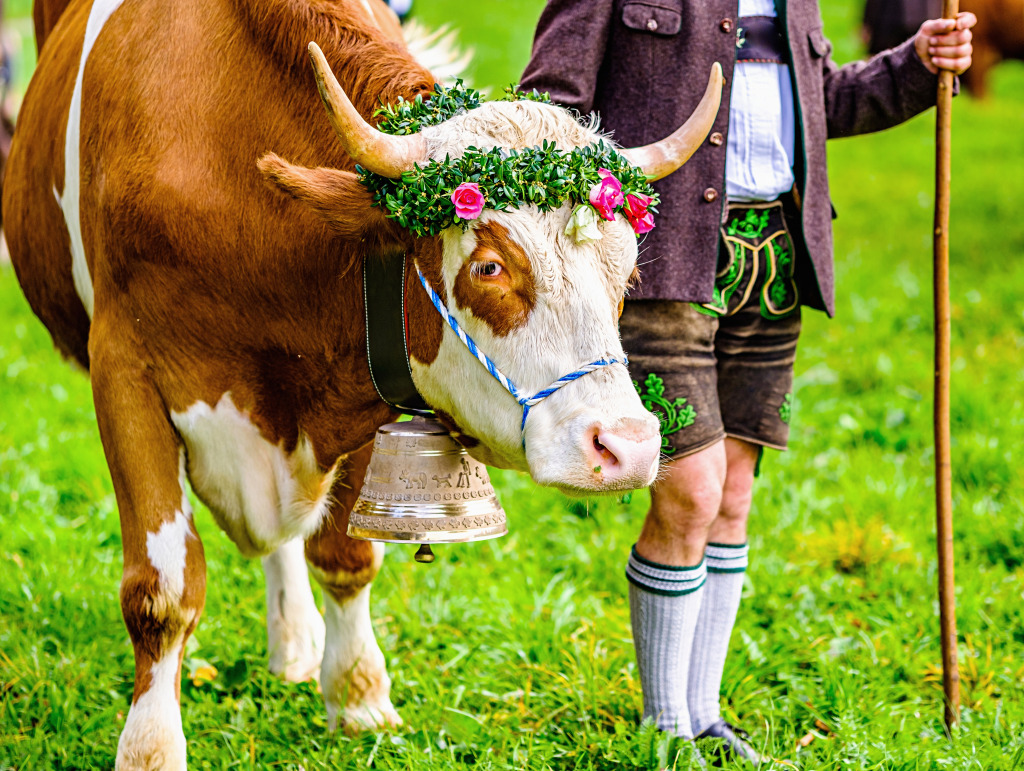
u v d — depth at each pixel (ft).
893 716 11.41
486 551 15.30
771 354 11.00
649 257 10.17
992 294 24.82
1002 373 20.71
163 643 9.70
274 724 11.43
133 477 9.73
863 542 15.12
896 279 26.45
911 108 11.22
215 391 9.79
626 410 8.23
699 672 11.29
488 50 56.39
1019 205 33.12
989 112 50.01
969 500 16.29
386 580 14.37
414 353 9.12
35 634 12.67
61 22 12.68
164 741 9.64
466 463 9.48
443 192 8.32
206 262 9.49
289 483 10.21
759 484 16.98
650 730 10.53
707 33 10.14
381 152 8.32
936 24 10.78
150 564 9.64
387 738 10.89
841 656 12.78
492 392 8.63
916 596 14.03
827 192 10.91
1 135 30.60
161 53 9.86
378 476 9.41
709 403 10.41
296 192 8.56
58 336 12.82
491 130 8.58
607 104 10.46
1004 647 12.96
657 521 10.54
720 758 10.71
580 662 12.12
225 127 9.59
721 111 10.19
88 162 10.19
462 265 8.52
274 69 9.66
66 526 15.37
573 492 8.30
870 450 18.29
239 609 13.60
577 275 8.33
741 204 10.48
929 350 22.36
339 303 9.48
